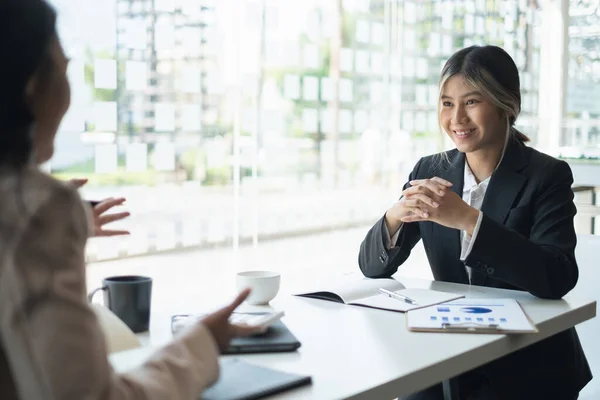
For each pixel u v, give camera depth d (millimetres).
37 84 742
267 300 1584
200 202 3521
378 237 1864
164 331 1386
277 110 3990
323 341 1288
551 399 1678
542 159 1844
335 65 4363
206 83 3484
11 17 697
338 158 4453
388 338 1307
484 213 1778
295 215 4188
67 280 679
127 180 3145
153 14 3156
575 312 1554
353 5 4438
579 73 5449
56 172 2848
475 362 1250
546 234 1753
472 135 1825
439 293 1655
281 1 3934
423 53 4938
